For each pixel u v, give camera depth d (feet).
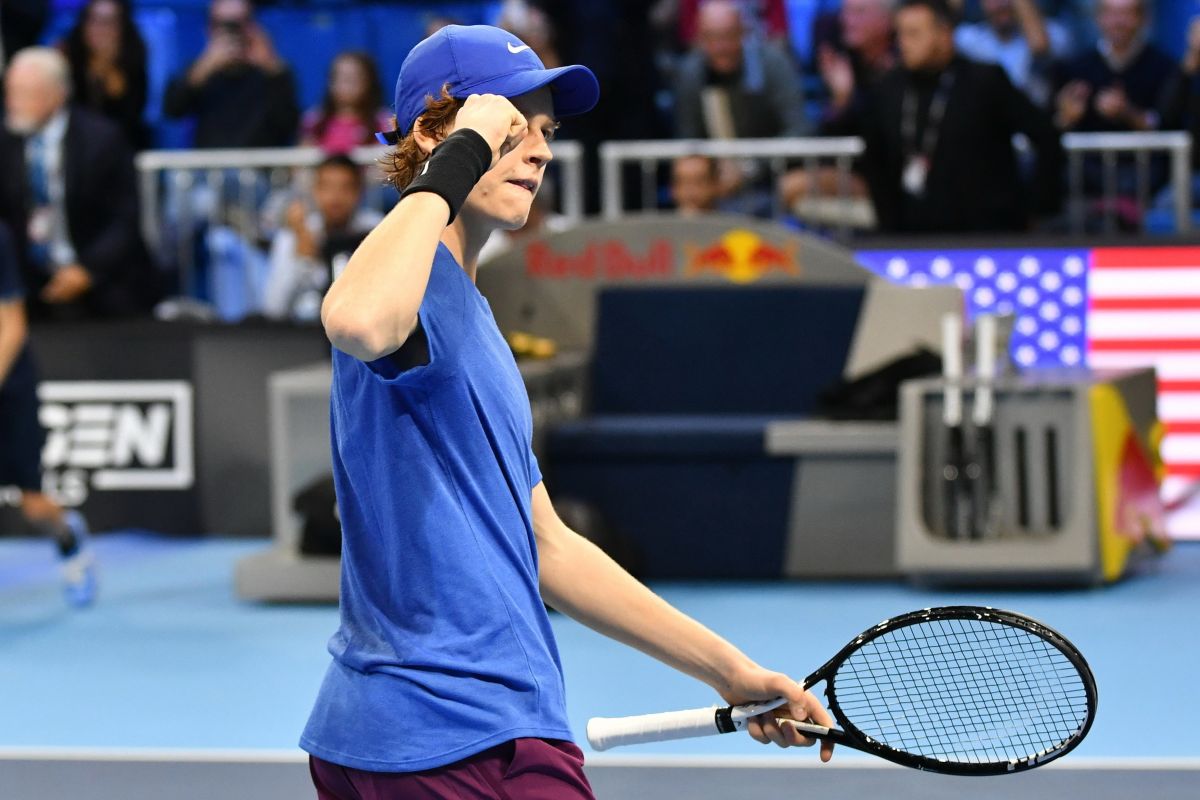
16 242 95.35
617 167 96.37
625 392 87.45
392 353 23.90
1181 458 87.30
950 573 76.74
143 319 94.53
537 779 23.97
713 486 81.05
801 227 95.35
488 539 24.64
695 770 49.47
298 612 76.69
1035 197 89.30
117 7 106.73
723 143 96.58
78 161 95.04
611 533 77.30
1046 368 84.74
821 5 119.44
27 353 78.79
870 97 91.04
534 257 88.79
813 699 27.02
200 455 93.76
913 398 76.95
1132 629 68.80
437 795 23.84
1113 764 49.47
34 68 94.79
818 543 80.38
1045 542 75.41
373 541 24.80
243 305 98.99
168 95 109.09
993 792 46.83
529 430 26.12
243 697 61.26
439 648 24.07
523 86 25.63
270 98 107.65
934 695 44.24
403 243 23.07
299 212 96.84
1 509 98.07
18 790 49.24
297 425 79.92
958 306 84.84
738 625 71.10
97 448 94.73
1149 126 99.09
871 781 48.01
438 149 24.25
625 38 103.76
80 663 67.36
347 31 122.93
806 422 81.51
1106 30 99.55
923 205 90.17
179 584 82.94
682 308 87.61
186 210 98.94
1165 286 86.69
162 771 50.96
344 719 24.30
